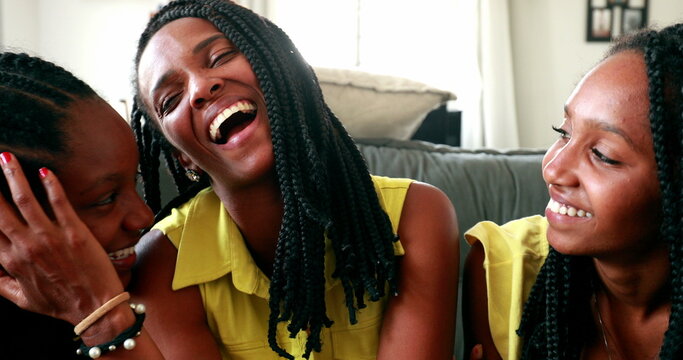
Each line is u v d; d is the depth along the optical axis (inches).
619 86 26.5
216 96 31.7
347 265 32.1
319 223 30.8
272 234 35.3
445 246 35.6
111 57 131.7
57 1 130.3
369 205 33.9
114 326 26.8
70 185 26.4
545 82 146.0
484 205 54.8
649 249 28.4
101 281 26.5
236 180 32.8
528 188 55.6
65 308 26.8
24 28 127.0
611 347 32.9
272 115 31.4
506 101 139.6
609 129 26.4
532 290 34.4
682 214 26.0
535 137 147.4
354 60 139.1
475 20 137.5
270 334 32.8
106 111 28.0
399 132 65.5
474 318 39.1
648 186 26.4
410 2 138.6
